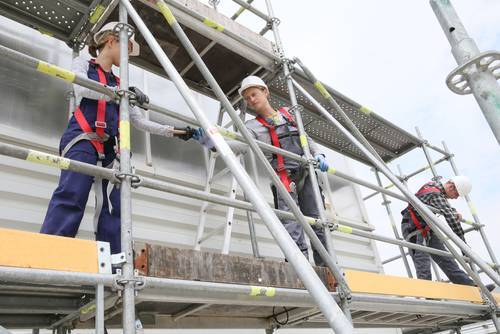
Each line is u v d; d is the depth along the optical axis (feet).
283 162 9.39
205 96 14.01
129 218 5.36
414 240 13.98
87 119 6.80
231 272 6.10
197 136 7.88
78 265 4.73
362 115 14.34
